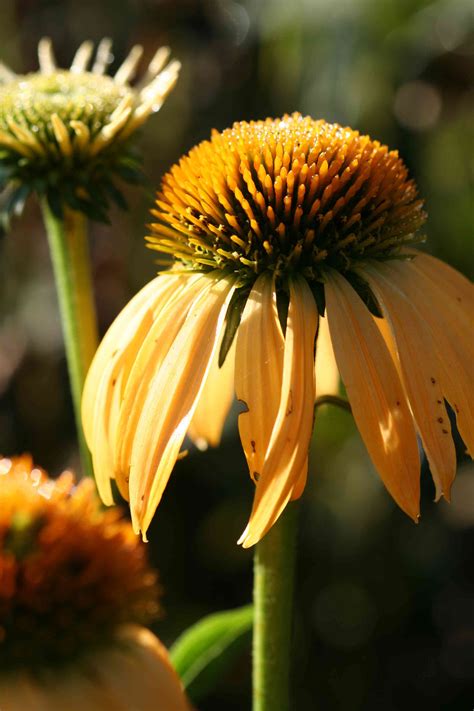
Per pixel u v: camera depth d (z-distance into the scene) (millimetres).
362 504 654
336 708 654
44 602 323
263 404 343
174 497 685
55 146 378
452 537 677
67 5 728
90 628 327
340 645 673
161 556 675
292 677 651
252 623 377
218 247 357
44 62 408
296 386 339
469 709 654
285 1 631
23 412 693
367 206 359
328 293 349
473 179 667
